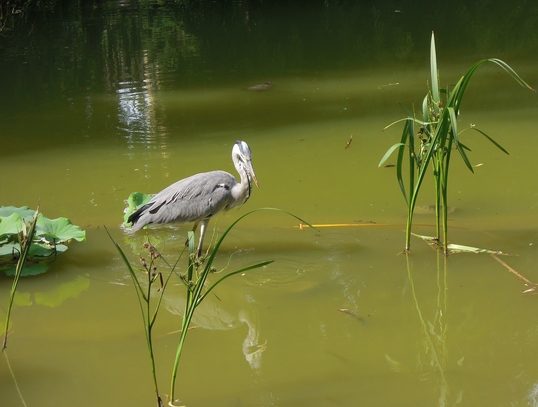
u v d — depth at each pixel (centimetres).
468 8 2025
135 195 770
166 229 767
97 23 1981
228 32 1838
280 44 1678
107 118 1146
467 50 1544
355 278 650
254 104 1198
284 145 993
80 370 527
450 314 587
